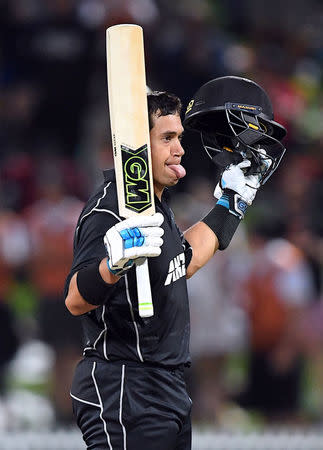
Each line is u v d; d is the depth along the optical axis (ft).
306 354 102.37
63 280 99.09
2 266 101.40
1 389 100.48
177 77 126.21
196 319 97.55
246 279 100.89
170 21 128.36
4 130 122.42
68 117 123.75
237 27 145.89
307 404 102.99
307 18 152.76
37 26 125.18
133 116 43.75
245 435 78.07
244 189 48.52
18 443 72.69
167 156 44.73
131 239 40.70
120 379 43.19
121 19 123.85
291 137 132.26
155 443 43.11
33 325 102.68
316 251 104.47
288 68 142.92
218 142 49.85
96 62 124.47
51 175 105.81
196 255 47.39
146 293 41.39
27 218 102.89
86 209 44.32
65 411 98.12
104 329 43.47
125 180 43.45
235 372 102.53
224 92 46.98
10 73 125.49
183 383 44.91
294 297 100.94
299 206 115.96
